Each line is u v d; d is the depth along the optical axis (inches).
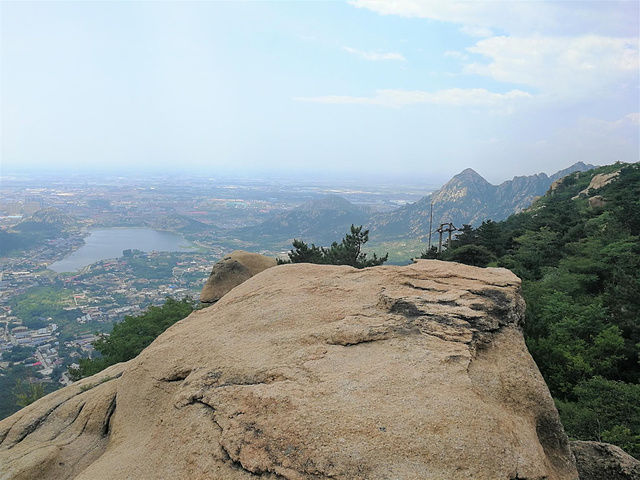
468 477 125.0
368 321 216.5
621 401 349.7
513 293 241.0
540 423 168.2
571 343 458.6
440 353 182.9
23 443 228.2
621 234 826.8
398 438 134.4
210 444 153.1
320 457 131.5
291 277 314.5
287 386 167.3
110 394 241.0
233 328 239.3
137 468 162.4
